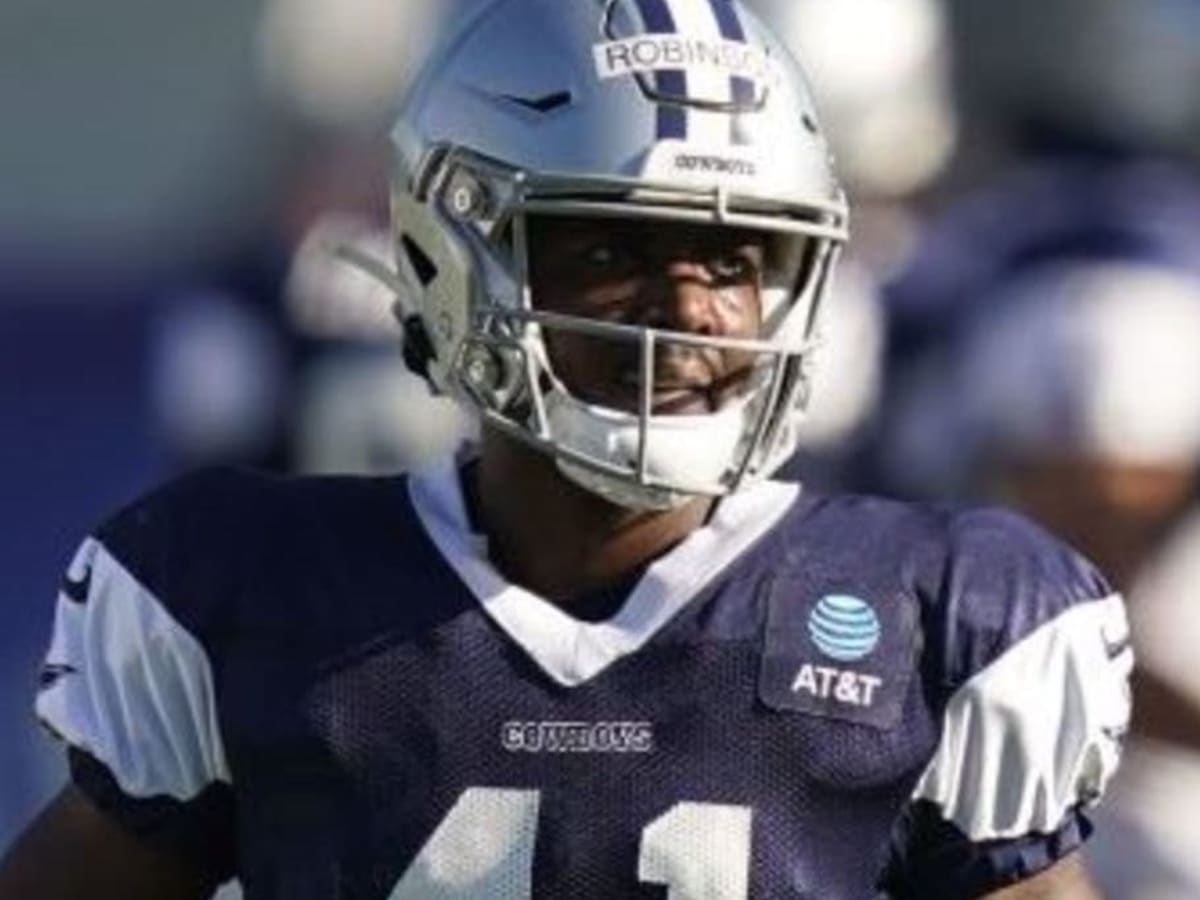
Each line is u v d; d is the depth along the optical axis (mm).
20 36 20391
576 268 8969
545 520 9156
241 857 9195
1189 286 13258
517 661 9039
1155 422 13000
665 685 9008
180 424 16547
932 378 14516
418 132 9305
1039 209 13648
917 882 9180
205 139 20219
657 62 8992
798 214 9016
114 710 9258
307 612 9148
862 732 8992
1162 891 12922
